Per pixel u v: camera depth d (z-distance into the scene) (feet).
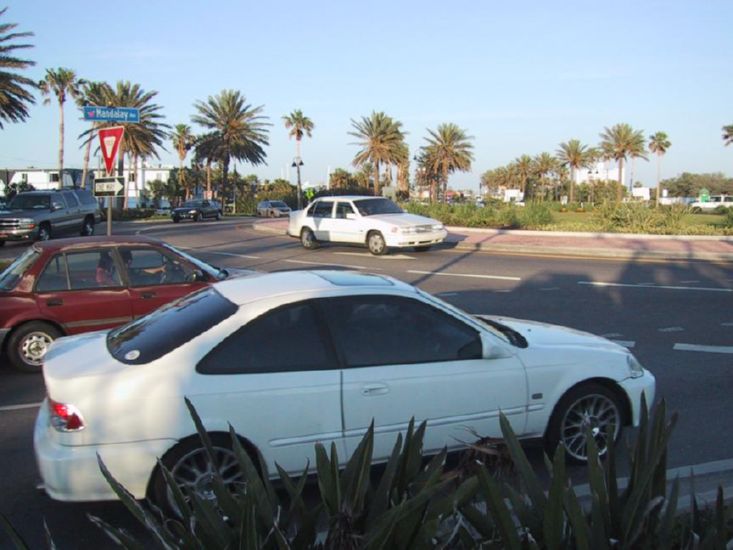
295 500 8.96
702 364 27.17
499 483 9.44
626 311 38.60
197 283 28.68
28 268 27.37
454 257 67.36
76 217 91.61
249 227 123.95
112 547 13.93
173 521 8.55
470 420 15.80
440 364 15.67
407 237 69.00
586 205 251.19
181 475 13.99
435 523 8.14
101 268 27.96
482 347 16.07
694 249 69.41
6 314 26.55
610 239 82.84
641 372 17.95
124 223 150.41
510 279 51.62
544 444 17.01
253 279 17.43
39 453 13.94
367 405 14.96
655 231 90.99
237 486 10.94
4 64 124.36
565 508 8.11
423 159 239.50
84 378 13.99
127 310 27.78
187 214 156.87
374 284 16.29
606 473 9.30
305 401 14.61
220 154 216.95
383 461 15.16
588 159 324.80
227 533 8.40
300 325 15.17
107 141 38.19
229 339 14.70
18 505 15.79
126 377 14.05
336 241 73.67
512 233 93.20
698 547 8.49
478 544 8.67
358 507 8.81
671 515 8.70
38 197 86.84
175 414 13.96
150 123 187.21
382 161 227.40
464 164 234.79
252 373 14.51
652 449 9.05
